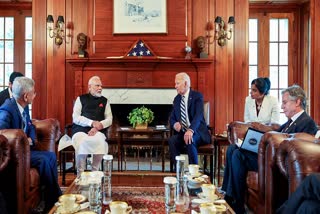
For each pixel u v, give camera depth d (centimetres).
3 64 690
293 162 199
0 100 373
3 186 257
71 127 476
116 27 557
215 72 557
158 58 532
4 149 244
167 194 209
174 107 418
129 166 521
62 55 557
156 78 552
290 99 285
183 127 404
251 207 302
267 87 425
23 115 320
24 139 262
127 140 448
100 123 414
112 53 558
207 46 557
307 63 680
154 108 566
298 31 687
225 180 335
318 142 211
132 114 461
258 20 690
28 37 686
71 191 236
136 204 227
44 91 559
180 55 557
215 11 555
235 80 560
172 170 404
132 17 557
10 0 668
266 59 692
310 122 276
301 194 172
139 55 544
